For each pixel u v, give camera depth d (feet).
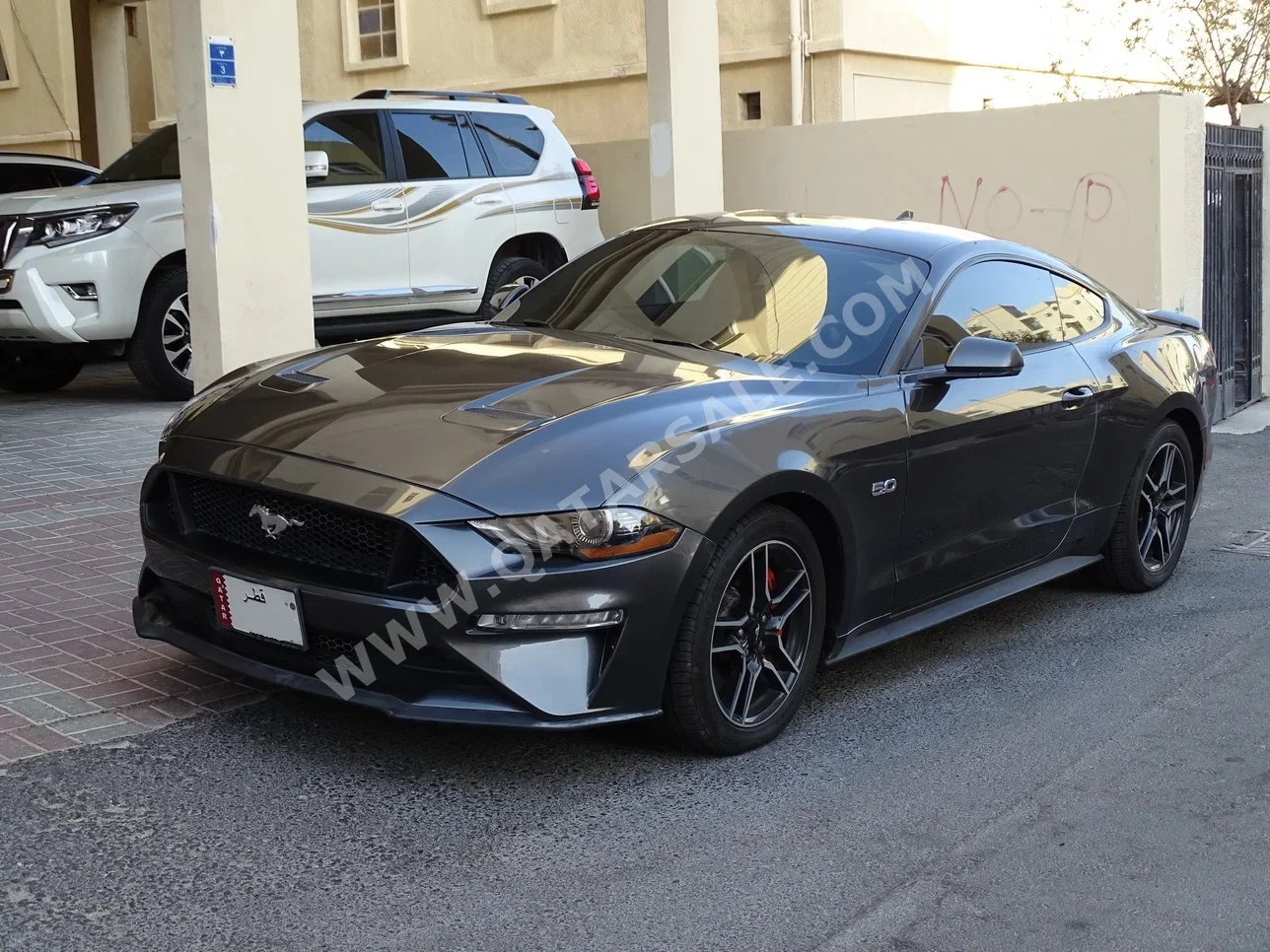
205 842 11.13
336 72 56.54
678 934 9.93
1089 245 31.40
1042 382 16.70
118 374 39.58
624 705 11.95
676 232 17.28
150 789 12.04
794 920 10.18
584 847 11.27
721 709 12.78
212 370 23.98
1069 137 31.45
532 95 51.13
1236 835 11.86
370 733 13.44
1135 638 17.56
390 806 11.90
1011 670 16.20
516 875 10.75
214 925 9.86
